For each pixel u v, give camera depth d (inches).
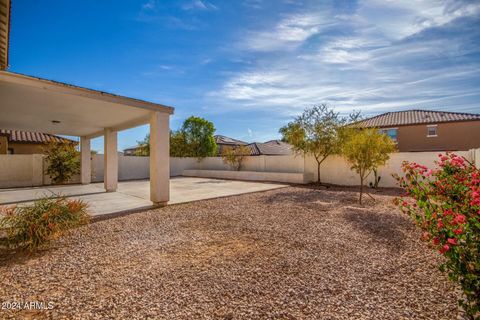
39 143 713.6
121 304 108.1
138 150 1017.5
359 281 128.0
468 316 89.5
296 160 667.4
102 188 513.0
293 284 125.3
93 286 123.8
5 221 175.5
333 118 549.0
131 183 624.7
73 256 161.5
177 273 137.7
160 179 319.6
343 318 98.4
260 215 271.9
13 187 537.0
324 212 285.1
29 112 326.0
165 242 188.1
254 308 105.3
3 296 114.8
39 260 155.3
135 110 312.8
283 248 175.2
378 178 509.4
